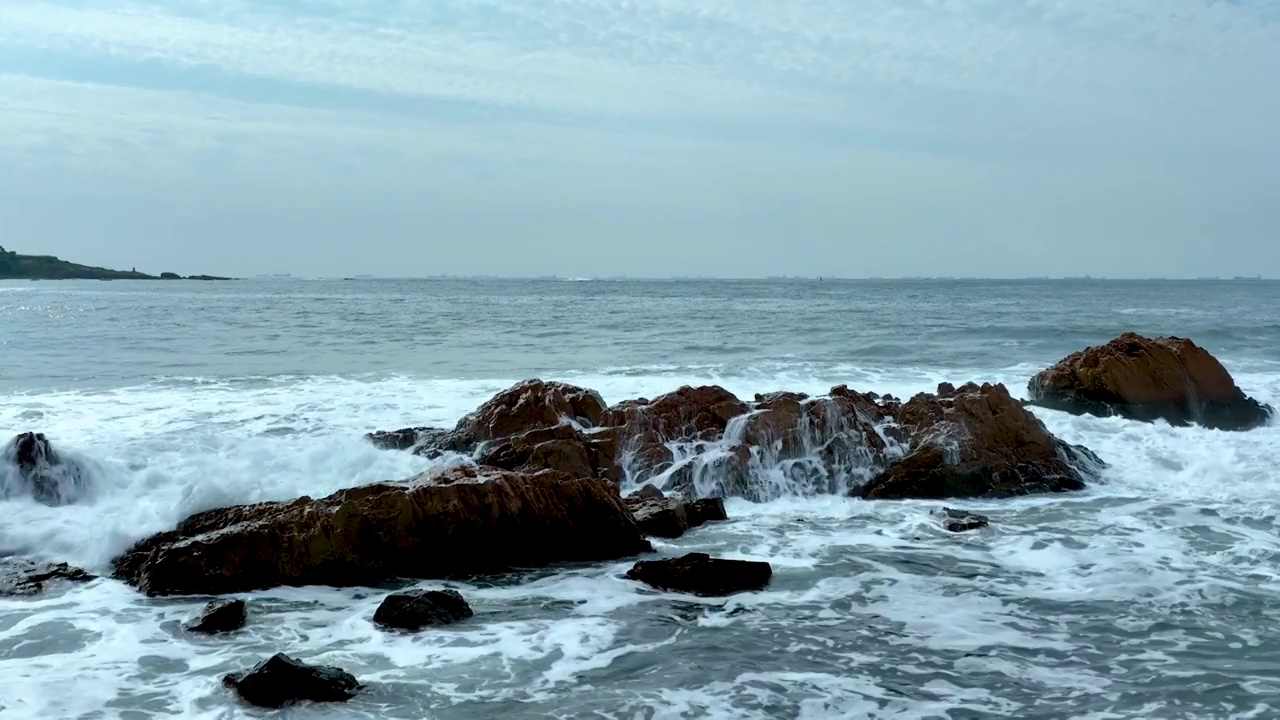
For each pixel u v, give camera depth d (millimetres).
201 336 40188
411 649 9484
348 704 8219
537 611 10641
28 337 38125
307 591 11203
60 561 11836
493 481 12477
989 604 10938
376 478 14453
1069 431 19750
